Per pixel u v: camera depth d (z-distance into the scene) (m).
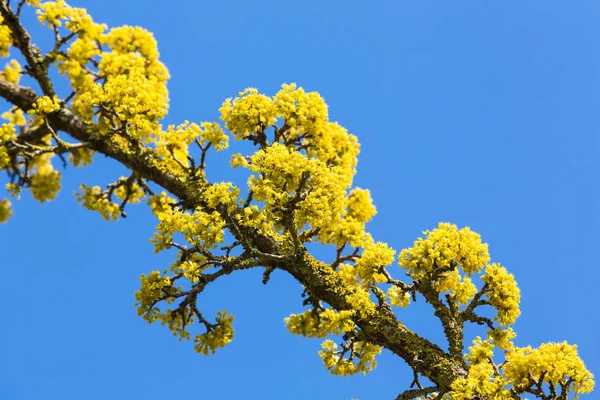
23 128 10.98
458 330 8.84
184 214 8.67
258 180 8.57
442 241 9.12
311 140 10.67
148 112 9.62
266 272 9.77
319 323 10.45
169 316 9.24
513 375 7.80
